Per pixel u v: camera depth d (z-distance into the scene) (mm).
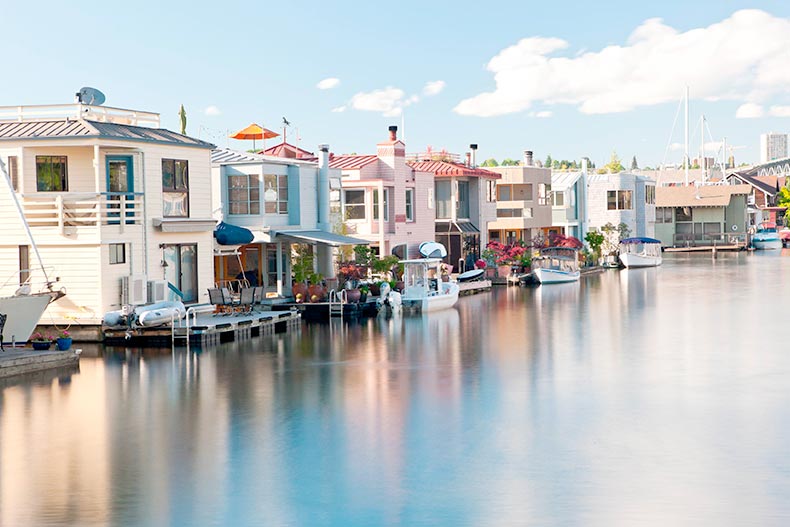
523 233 83062
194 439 21484
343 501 17172
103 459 19922
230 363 31750
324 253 51969
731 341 37531
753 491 17406
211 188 43000
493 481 18234
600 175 104875
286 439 21469
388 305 50781
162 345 35688
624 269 89062
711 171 171875
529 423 22891
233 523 16125
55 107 39219
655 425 22641
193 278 41594
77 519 16312
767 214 149250
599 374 29750
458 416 23688
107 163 38062
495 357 33344
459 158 75438
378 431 22156
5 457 20078
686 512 16328
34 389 27203
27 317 31547
